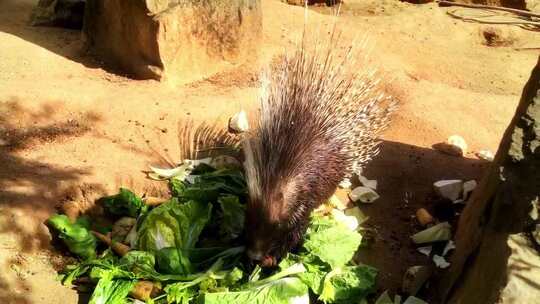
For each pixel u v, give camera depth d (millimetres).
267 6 2893
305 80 1584
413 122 2203
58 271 1600
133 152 1905
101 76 2250
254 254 1474
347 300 1524
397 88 2395
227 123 2061
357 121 1704
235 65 2406
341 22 2945
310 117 1549
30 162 1795
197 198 1688
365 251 1718
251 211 1474
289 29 2727
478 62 2873
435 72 2709
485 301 1189
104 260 1562
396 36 2963
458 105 2348
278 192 1468
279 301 1441
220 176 1802
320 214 1759
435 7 3443
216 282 1516
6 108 1953
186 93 2203
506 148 1489
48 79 2154
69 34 2559
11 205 1640
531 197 1322
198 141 1980
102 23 2291
